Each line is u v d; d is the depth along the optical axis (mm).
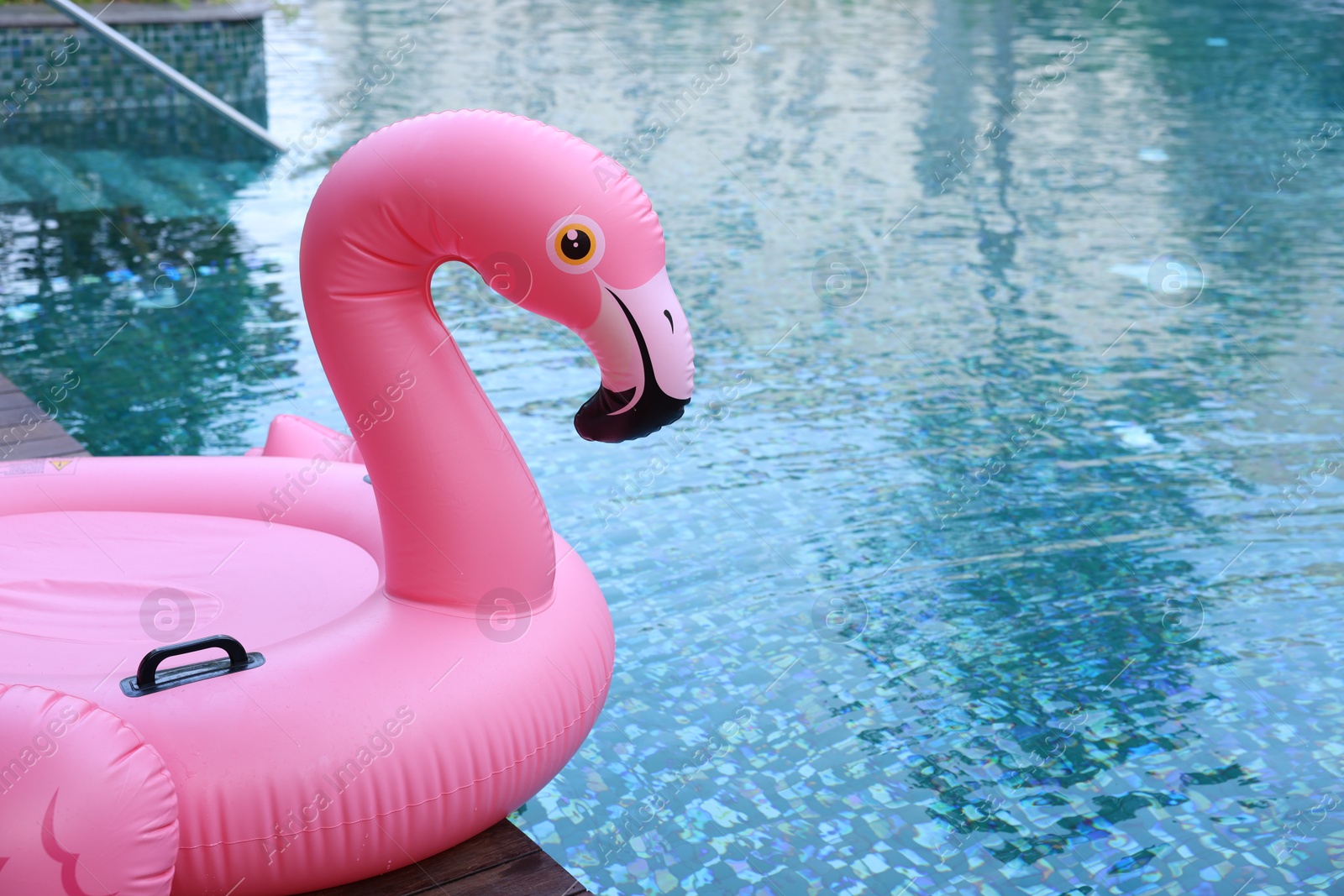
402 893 1865
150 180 7227
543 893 1880
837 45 12102
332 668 1845
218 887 1729
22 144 7734
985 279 6145
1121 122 9344
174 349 4996
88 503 2486
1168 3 14547
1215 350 5309
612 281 1821
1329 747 2803
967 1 14859
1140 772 2713
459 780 1856
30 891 1492
